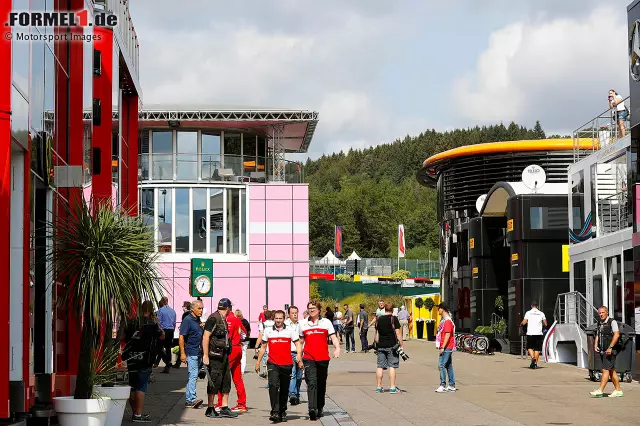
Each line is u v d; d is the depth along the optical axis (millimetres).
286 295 44500
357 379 25578
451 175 50625
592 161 31109
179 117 43750
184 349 17984
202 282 35375
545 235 37688
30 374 13336
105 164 20906
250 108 44906
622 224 28516
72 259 13023
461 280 47031
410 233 162625
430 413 17281
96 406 12844
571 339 31141
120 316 13500
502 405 18719
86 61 18922
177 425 15195
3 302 12070
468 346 39656
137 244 13266
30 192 13375
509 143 47750
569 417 16641
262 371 25562
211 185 44656
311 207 159000
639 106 25375
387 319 21609
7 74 12172
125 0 24484
